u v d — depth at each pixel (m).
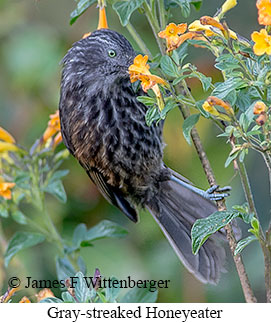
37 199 10.20
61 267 9.94
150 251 11.98
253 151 11.38
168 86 7.31
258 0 6.42
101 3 8.34
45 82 12.55
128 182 10.40
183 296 11.48
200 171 11.55
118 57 9.72
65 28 12.77
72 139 10.21
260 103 6.50
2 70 12.70
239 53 6.91
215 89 6.82
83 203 12.38
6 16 12.88
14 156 10.24
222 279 11.23
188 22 11.91
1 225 11.67
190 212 10.17
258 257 11.06
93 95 9.88
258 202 11.30
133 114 9.91
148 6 8.31
